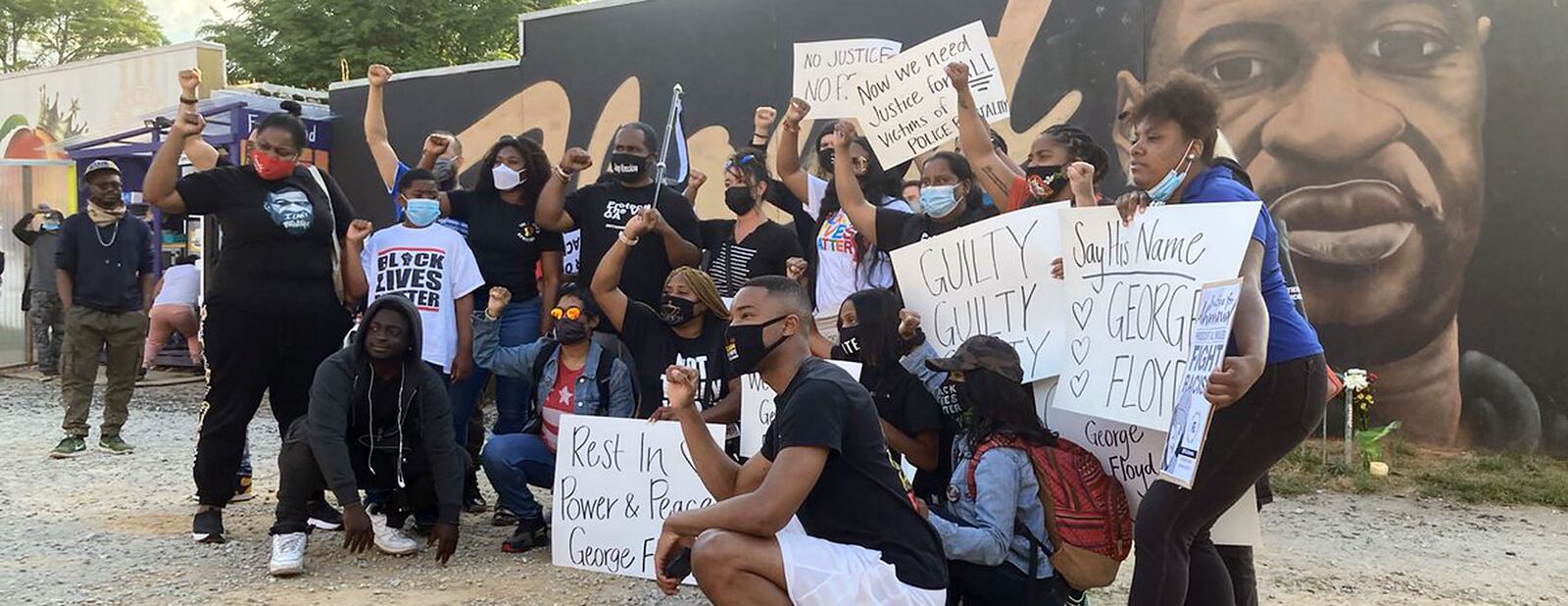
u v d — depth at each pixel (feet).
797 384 11.06
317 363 18.42
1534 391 25.39
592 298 18.01
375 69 21.42
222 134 39.93
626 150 19.70
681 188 26.99
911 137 17.78
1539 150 25.26
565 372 18.12
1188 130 11.04
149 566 16.79
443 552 16.76
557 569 16.85
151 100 55.67
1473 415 25.96
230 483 18.28
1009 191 15.56
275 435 29.25
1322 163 26.84
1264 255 10.74
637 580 16.34
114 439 26.78
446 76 39.27
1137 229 11.55
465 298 19.15
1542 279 25.34
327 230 18.31
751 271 19.70
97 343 26.63
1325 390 10.66
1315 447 26.25
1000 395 12.42
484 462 17.58
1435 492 23.09
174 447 27.40
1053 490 12.37
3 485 22.68
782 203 22.65
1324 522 20.76
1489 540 19.63
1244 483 10.55
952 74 15.76
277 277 17.83
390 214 40.75
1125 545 12.54
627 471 15.55
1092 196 12.55
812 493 11.08
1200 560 11.24
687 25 34.47
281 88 42.50
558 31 36.94
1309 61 26.84
